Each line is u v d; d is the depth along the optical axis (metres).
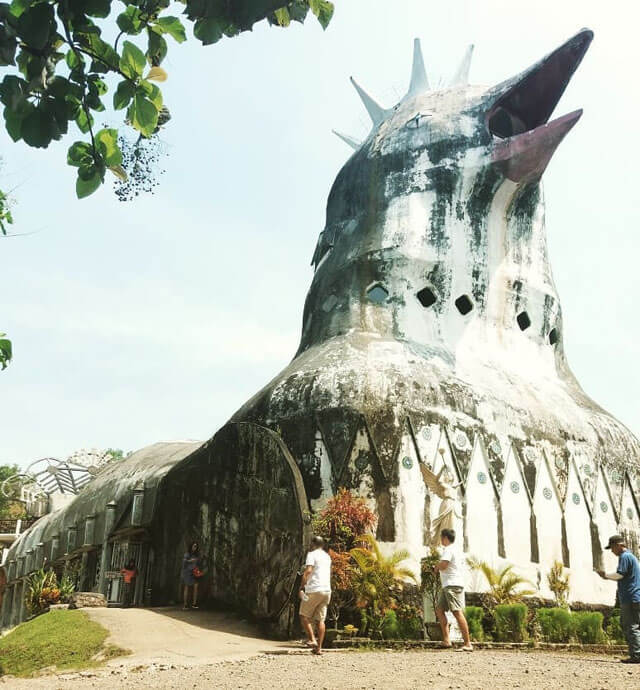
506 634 15.89
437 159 23.97
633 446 22.66
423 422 19.06
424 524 18.11
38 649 13.74
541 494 20.06
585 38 22.95
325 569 13.15
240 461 19.45
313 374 20.00
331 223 25.59
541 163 23.42
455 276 22.86
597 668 10.37
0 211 7.07
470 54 27.11
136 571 24.44
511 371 22.25
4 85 4.55
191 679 9.93
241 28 4.92
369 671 10.09
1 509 63.25
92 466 46.72
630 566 11.58
